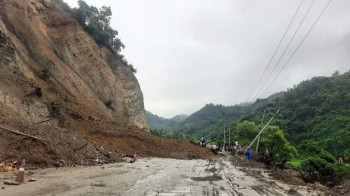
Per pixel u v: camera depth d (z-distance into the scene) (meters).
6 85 22.59
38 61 36.31
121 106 53.91
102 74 51.75
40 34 42.19
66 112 29.44
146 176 13.16
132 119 55.78
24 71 29.30
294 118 126.94
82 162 16.59
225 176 15.01
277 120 117.19
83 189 8.93
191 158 30.94
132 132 32.72
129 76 60.72
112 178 11.80
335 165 47.81
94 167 15.80
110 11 60.38
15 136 14.40
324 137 100.25
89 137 27.00
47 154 14.92
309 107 129.00
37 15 45.12
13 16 36.94
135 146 29.53
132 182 10.98
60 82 37.69
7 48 26.30
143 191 9.09
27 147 14.29
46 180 10.26
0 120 15.34
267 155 33.34
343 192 10.76
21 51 33.41
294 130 115.38
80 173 12.80
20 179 9.47
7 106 20.03
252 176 15.84
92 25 56.09
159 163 21.84
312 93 153.38
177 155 30.28
